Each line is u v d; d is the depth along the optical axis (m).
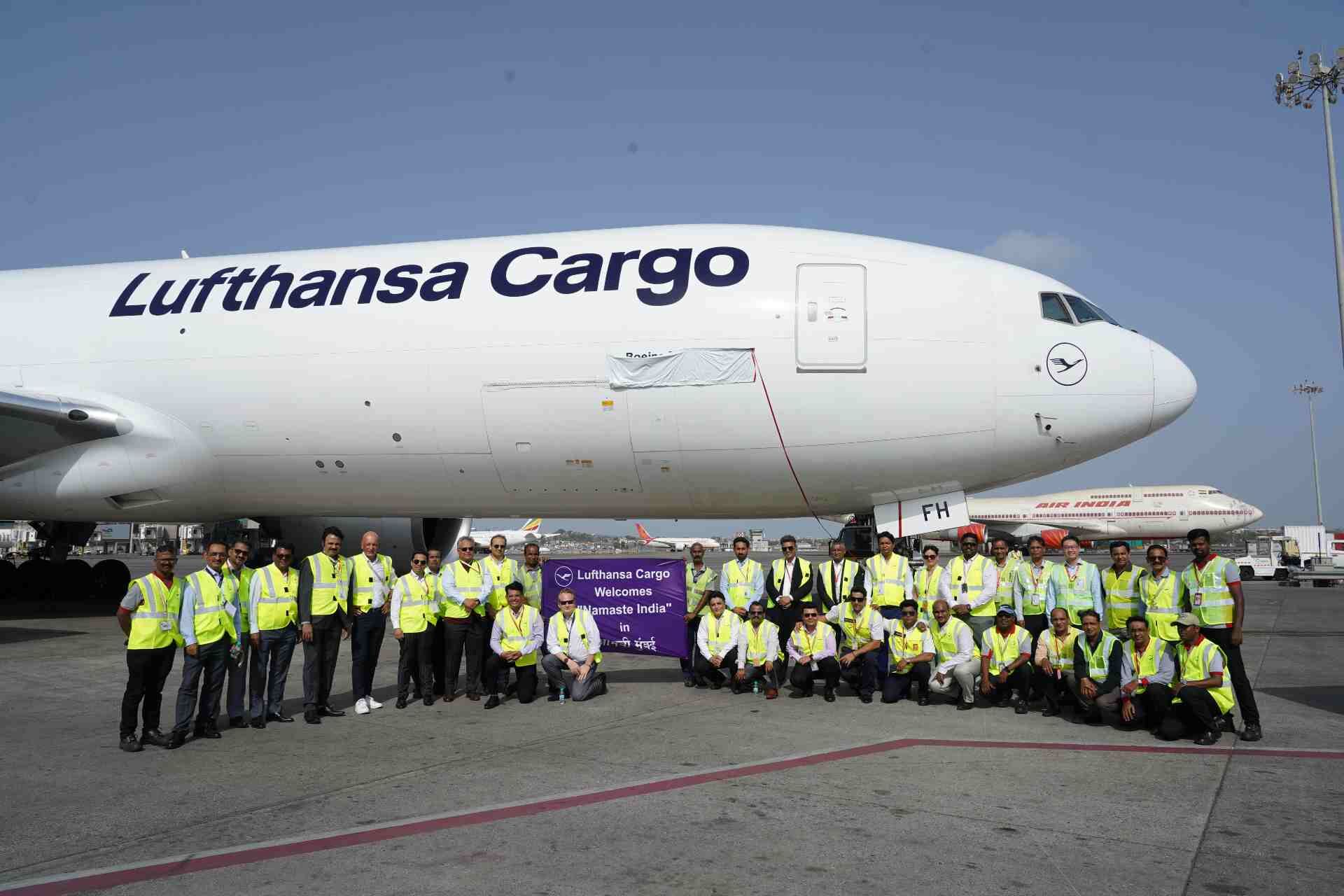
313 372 14.74
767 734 8.55
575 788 6.63
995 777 6.95
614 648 11.50
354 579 9.73
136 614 7.93
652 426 13.59
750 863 5.07
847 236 14.02
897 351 12.95
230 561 8.93
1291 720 9.20
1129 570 10.16
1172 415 13.35
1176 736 8.32
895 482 13.66
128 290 16.47
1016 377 12.95
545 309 13.96
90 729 8.77
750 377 13.15
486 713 9.72
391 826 5.74
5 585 22.02
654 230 14.64
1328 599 26.80
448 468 14.76
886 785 6.71
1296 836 5.56
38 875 4.92
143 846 5.39
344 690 11.24
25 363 16.02
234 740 8.34
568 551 113.06
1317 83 27.59
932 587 10.94
